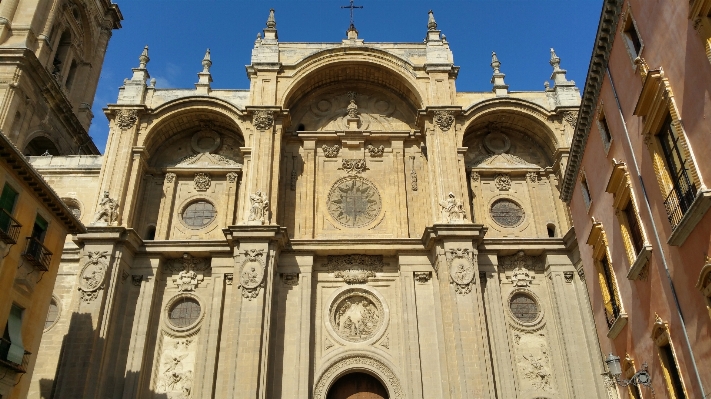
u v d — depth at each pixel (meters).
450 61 35.84
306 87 36.50
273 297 29.33
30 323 22.55
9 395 20.97
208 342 28.81
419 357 28.39
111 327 28.11
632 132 18.55
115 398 27.14
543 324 30.28
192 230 32.75
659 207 17.03
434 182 32.34
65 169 34.25
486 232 31.44
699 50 13.62
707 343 14.70
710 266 13.92
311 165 34.25
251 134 33.72
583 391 27.91
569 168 26.38
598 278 24.03
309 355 28.41
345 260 31.42
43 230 24.02
